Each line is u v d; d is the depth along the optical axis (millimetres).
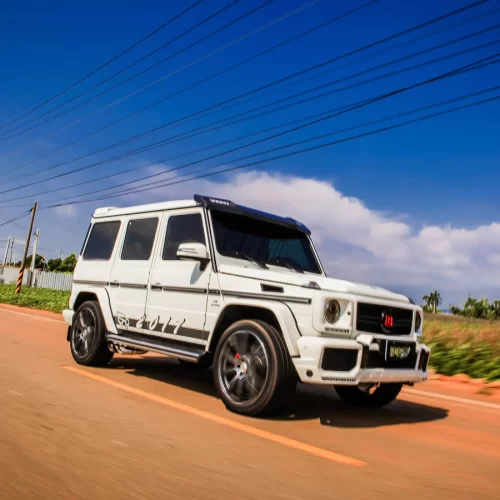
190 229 5875
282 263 5961
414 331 5219
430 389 7477
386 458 3732
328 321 4578
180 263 5824
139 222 6703
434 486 3174
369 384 5211
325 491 2920
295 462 3438
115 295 6664
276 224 6234
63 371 6328
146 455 3316
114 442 3545
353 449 3906
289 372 4551
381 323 4898
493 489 3209
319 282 4738
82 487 2705
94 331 6836
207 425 4266
